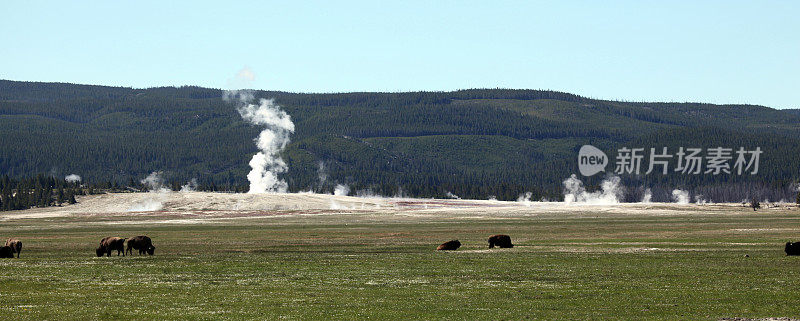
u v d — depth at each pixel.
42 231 161.38
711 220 196.62
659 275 71.75
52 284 66.25
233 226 174.25
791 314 52.56
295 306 55.81
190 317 51.81
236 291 62.72
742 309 54.41
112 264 82.25
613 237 125.81
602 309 54.66
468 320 50.88
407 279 70.06
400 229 158.25
